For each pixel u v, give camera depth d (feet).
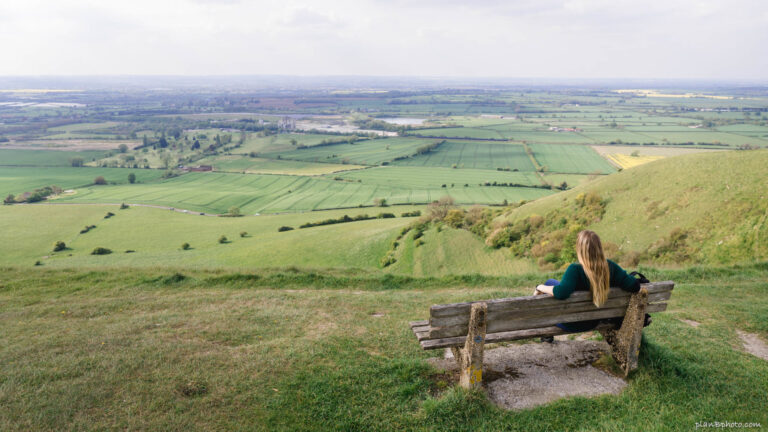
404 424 16.34
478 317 16.44
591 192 181.37
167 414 16.79
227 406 17.44
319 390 18.52
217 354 22.62
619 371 19.62
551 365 20.34
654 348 20.54
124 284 45.52
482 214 232.94
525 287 43.34
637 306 18.24
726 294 35.24
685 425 15.67
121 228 361.10
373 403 17.66
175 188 545.85
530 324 17.40
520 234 186.91
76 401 17.74
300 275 48.75
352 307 35.24
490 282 46.14
